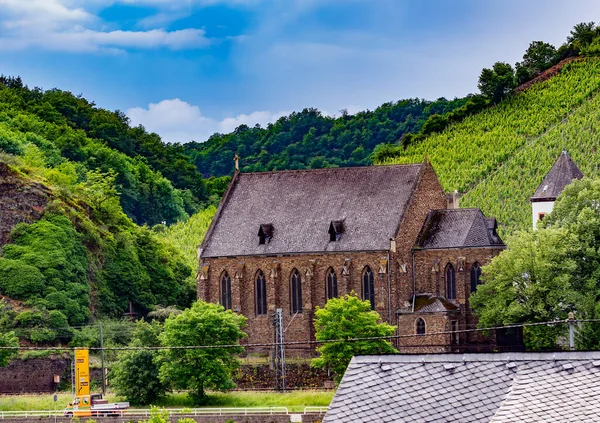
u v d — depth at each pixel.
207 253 177.88
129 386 150.50
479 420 39.75
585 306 145.62
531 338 150.00
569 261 149.88
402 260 167.50
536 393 39.81
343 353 150.38
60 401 152.25
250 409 133.62
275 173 182.50
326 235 171.88
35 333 177.62
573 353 41.34
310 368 159.00
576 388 39.84
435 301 164.50
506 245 166.12
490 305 155.38
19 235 196.75
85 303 191.38
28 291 187.25
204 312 154.25
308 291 171.12
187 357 149.38
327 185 177.75
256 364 161.62
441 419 39.94
